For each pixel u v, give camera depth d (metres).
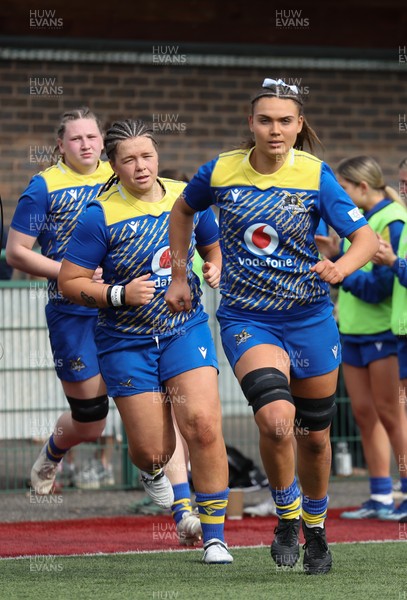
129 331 19.06
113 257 18.94
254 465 31.03
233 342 17.70
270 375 17.22
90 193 23.67
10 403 31.59
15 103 43.19
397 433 26.52
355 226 17.17
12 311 31.53
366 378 27.17
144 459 19.50
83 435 25.03
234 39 45.00
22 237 23.55
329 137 45.94
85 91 43.75
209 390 18.81
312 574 18.56
